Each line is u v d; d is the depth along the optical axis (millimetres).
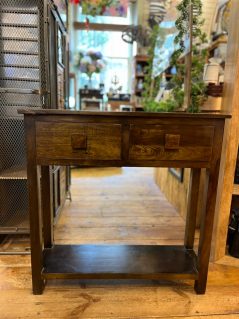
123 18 5602
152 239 1794
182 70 2387
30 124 1055
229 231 1611
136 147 1097
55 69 1696
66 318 1100
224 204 1478
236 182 1593
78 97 5078
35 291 1222
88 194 2705
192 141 1103
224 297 1255
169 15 2637
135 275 1207
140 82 5113
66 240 1737
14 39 1489
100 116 1058
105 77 5723
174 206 2410
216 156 1126
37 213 1139
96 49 5352
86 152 1090
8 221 1684
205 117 1075
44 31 1445
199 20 2227
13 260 1494
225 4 2660
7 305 1159
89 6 3816
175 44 2379
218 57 2520
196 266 1275
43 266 1239
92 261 1290
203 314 1149
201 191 1936
